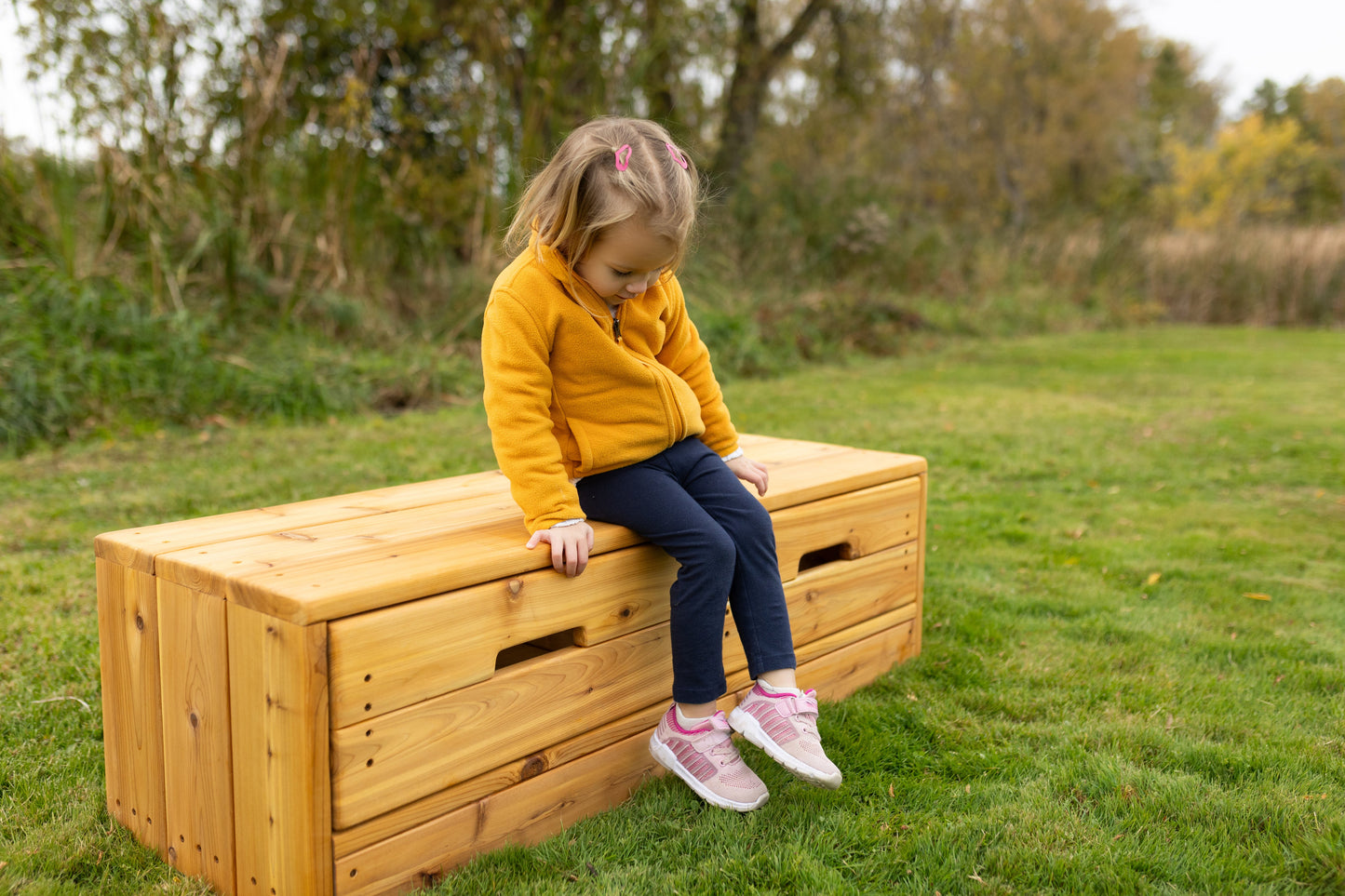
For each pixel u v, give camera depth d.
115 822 1.79
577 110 9.13
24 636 2.64
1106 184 28.67
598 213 1.64
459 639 1.55
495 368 1.74
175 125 6.83
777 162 12.95
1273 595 3.19
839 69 14.23
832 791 1.92
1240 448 5.64
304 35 9.12
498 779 1.65
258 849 1.47
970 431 6.05
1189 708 2.31
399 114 8.48
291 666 1.36
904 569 2.59
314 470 4.59
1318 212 21.86
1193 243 15.65
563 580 1.71
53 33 6.19
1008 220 22.78
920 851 1.70
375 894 1.48
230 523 1.84
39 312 5.83
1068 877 1.61
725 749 1.86
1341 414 6.74
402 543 1.68
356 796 1.43
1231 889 1.58
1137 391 7.90
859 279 12.41
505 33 8.65
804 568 2.53
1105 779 1.94
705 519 1.81
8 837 1.76
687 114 11.20
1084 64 27.23
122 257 6.46
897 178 15.06
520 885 1.57
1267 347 11.28
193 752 1.57
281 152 7.61
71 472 4.55
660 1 9.77
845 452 2.67
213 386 5.96
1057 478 4.96
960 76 24.09
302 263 7.15
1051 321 13.19
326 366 6.54
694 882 1.61
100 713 2.25
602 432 1.84
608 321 1.83
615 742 1.87
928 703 2.35
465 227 8.62
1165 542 3.81
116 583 1.69
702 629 1.80
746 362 8.75
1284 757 2.03
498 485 2.26
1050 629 2.87
